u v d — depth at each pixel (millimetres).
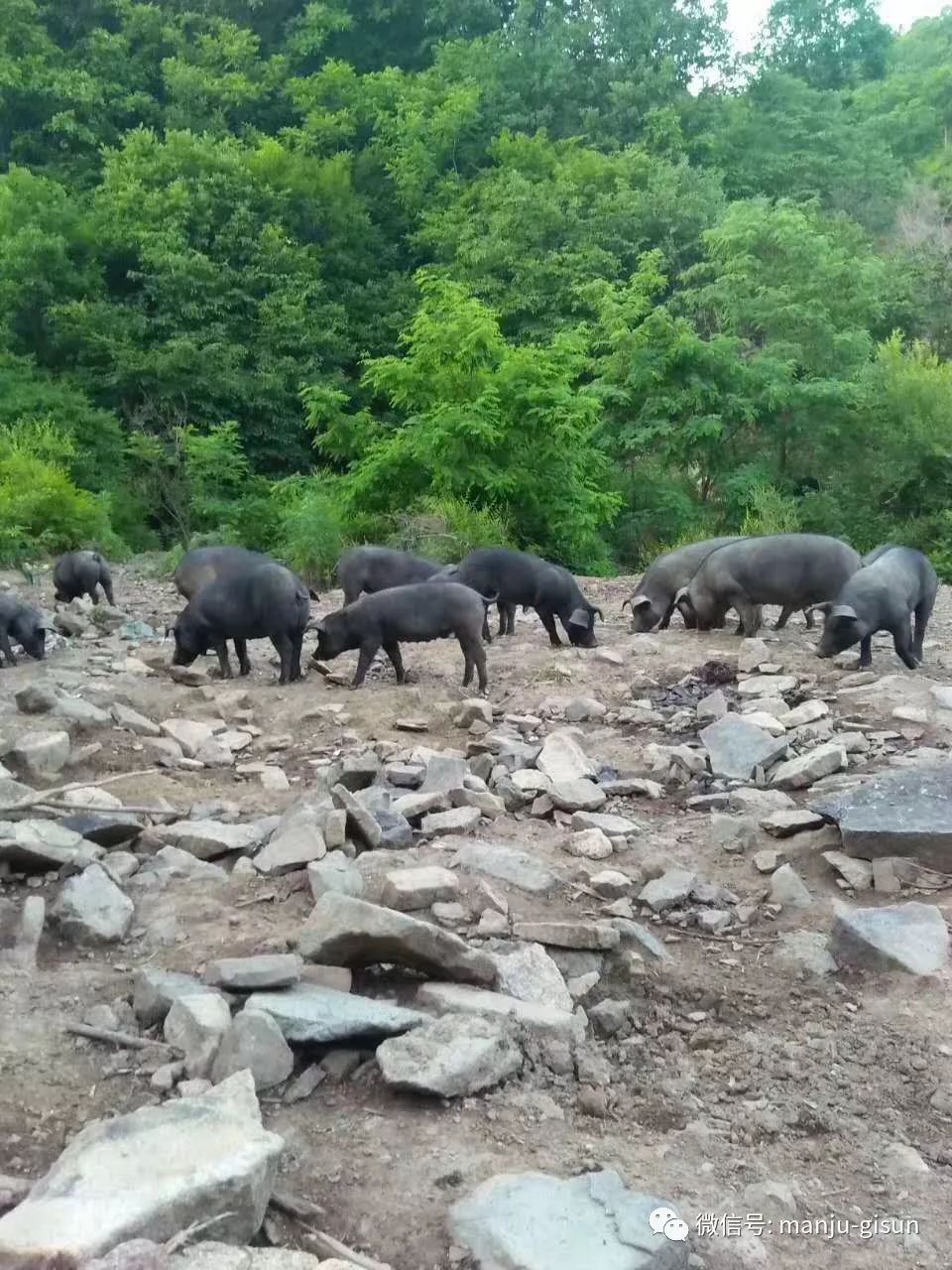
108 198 32625
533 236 32625
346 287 34125
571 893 5547
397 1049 3914
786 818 6297
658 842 6238
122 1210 2883
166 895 5426
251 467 29859
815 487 26250
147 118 38938
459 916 5117
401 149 38125
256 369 30750
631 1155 3633
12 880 5543
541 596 11469
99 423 27641
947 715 8070
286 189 34312
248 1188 3088
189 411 29641
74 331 29844
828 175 42281
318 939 4547
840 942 5008
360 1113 3760
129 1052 4078
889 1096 4098
